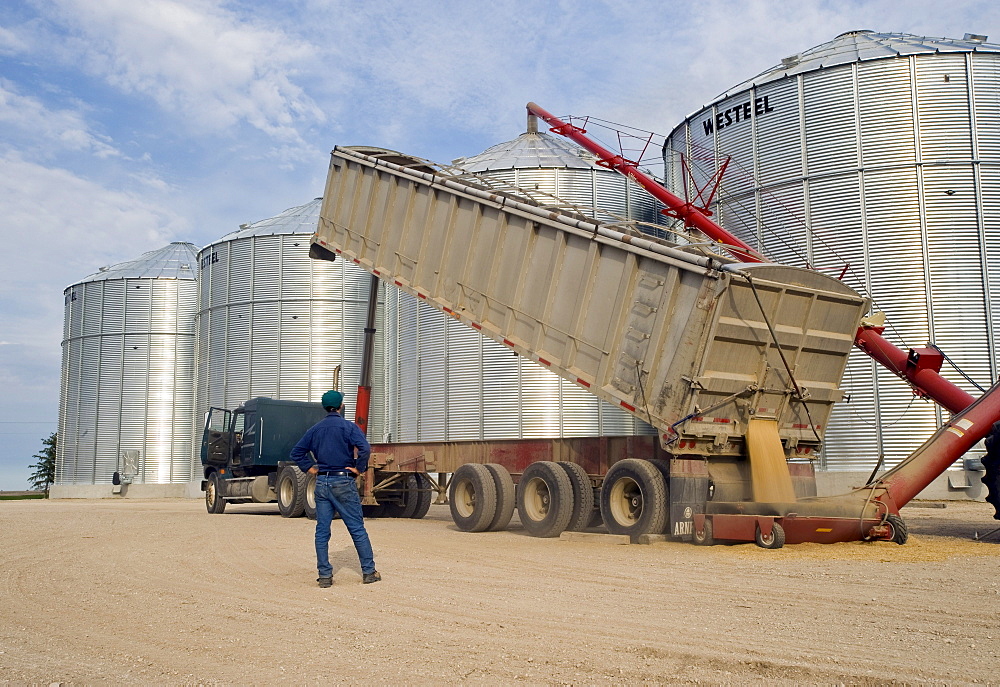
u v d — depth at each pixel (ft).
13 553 38.22
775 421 41.09
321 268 137.18
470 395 98.43
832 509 37.96
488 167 100.32
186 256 171.12
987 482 41.16
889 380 76.95
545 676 14.98
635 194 100.22
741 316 38.60
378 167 59.77
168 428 157.48
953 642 17.15
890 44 85.10
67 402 165.99
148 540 44.47
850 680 14.37
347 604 22.76
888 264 78.69
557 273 46.26
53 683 14.93
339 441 26.76
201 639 18.53
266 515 74.49
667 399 39.34
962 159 78.23
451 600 23.29
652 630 18.72
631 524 41.68
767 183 85.51
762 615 20.56
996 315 76.38
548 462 47.60
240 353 138.41
